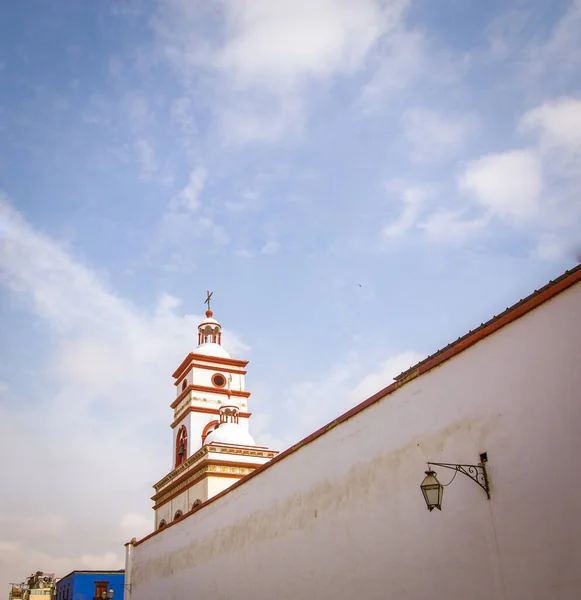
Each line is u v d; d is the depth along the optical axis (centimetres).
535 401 861
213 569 1914
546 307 871
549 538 800
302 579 1395
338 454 1338
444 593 965
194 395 3484
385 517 1145
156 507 3469
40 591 5894
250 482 1756
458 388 1013
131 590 2895
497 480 899
